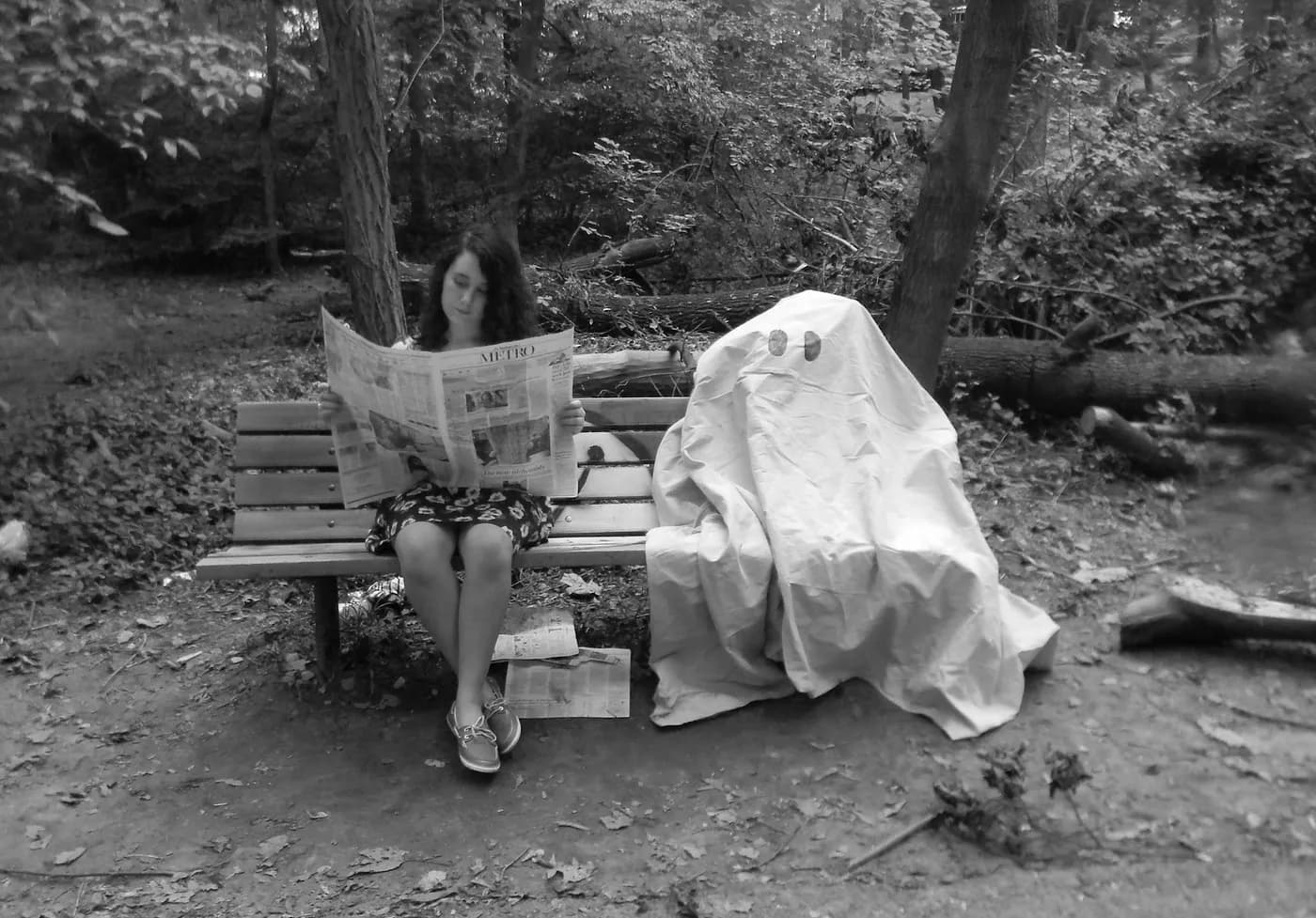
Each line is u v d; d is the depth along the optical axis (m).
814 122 10.25
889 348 3.77
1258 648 3.67
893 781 3.01
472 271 3.38
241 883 2.68
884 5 11.83
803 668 3.31
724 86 12.38
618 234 12.48
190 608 4.28
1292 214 7.11
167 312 10.20
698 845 2.79
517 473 3.38
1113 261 6.54
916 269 5.18
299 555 3.45
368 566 3.36
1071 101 7.92
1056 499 5.01
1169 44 9.35
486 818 2.92
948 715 3.24
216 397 6.80
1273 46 7.96
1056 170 7.27
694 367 4.75
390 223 5.26
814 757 3.13
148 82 5.46
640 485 3.86
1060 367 5.75
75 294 10.28
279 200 13.52
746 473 3.57
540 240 13.70
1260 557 4.36
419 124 13.27
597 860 2.74
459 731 3.10
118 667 3.81
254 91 5.67
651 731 3.32
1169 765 3.02
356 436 3.49
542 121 13.43
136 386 7.09
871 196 8.27
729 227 9.26
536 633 3.80
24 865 2.76
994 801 2.83
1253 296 6.31
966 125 4.93
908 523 3.46
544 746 3.25
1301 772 2.97
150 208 12.47
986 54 4.84
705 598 3.34
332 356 3.30
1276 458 5.27
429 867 2.73
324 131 12.93
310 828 2.90
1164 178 7.16
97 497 5.05
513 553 3.32
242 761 3.22
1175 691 3.41
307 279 12.73
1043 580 4.24
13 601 4.26
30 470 5.29
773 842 2.79
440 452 3.28
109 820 2.95
